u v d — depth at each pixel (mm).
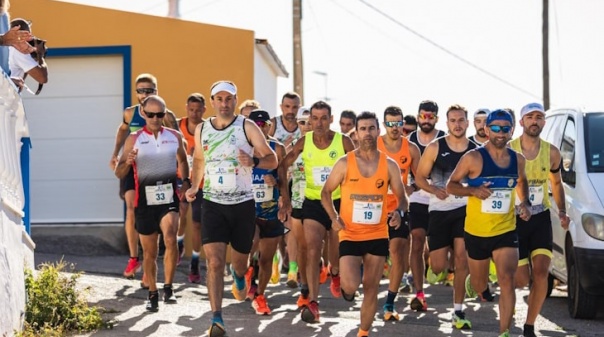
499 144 8656
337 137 10156
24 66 9523
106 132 17547
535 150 9664
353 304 12125
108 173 17516
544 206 9500
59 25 17547
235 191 8875
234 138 8883
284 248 15625
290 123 12453
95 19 17547
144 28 17562
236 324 9734
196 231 13641
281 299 12242
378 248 8562
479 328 10312
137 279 12969
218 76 17656
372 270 8570
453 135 10586
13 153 8867
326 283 14344
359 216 8508
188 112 13531
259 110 10695
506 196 8727
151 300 10375
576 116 12188
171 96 17625
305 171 10242
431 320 10695
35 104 17609
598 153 11562
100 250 16531
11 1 17391
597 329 10539
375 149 8555
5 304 7812
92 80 17609
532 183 9531
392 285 10531
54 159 17578
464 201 10492
